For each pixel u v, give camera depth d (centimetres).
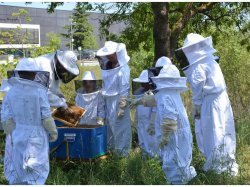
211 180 599
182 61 622
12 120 560
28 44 1045
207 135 631
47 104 551
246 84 982
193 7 943
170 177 580
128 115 738
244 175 633
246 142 784
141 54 1115
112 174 624
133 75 1088
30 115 547
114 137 738
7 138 581
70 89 1052
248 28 1048
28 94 545
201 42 611
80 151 619
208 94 625
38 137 551
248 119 885
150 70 618
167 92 571
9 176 570
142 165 632
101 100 749
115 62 725
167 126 555
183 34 1065
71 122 629
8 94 559
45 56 635
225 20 1077
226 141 632
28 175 548
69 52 629
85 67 1226
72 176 613
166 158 577
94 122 751
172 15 1027
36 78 545
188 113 948
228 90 981
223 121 626
